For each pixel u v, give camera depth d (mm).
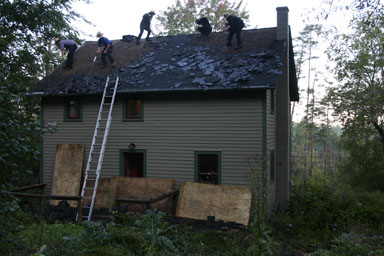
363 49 22797
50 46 22766
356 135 25344
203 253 8094
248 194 11352
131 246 6949
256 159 11516
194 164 12703
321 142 46719
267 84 11422
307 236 10562
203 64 13750
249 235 9070
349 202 13875
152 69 14414
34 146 5070
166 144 13102
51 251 6188
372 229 11102
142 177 13445
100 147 13984
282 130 15070
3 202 4879
